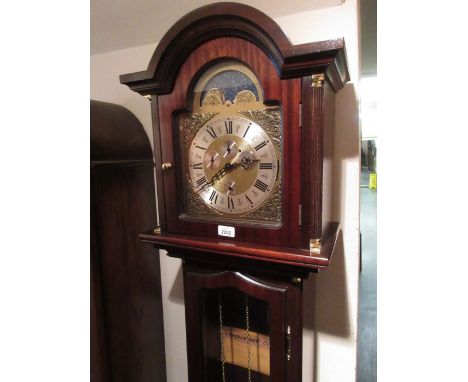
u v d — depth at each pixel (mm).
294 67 573
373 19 1013
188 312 832
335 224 824
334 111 814
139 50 1098
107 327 944
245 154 684
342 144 848
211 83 703
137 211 1053
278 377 728
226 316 901
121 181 984
